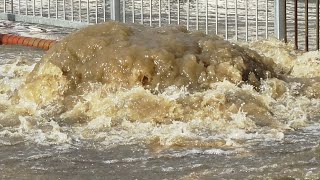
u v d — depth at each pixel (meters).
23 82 8.98
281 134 7.28
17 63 10.56
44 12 14.93
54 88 8.40
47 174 6.48
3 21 14.67
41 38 12.76
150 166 6.60
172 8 14.65
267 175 6.27
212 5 15.00
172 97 7.91
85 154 6.96
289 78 8.98
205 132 7.39
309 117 7.86
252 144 7.08
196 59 8.36
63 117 7.99
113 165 6.66
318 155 6.72
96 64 8.40
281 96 8.34
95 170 6.55
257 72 8.59
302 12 13.86
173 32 8.91
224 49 8.56
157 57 8.29
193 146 7.07
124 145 7.16
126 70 8.27
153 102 7.88
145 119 7.74
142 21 12.28
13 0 16.05
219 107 7.80
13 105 8.40
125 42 8.52
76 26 13.43
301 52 9.96
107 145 7.17
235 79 8.31
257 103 7.99
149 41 8.61
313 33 11.84
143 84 8.22
